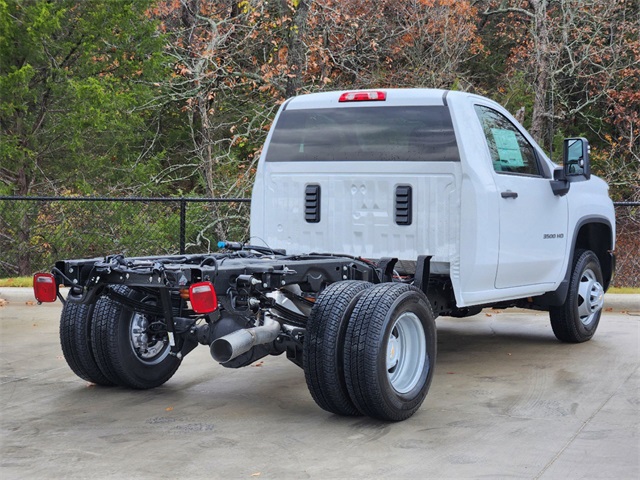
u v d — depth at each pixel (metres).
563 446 4.98
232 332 5.71
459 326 9.66
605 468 4.57
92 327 6.21
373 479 4.41
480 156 6.62
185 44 21.92
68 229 15.61
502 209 6.79
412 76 21.50
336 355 5.29
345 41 20.23
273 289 5.54
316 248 7.00
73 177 20.89
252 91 20.88
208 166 20.22
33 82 20.42
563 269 7.91
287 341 5.73
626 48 23.45
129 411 5.86
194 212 17.23
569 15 23.38
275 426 5.44
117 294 6.06
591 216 8.40
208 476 4.46
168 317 5.90
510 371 7.11
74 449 4.95
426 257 6.21
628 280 14.05
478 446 4.98
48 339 8.73
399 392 5.52
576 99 25.94
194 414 5.76
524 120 23.72
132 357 6.31
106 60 21.08
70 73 20.17
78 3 20.42
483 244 6.52
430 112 6.59
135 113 20.95
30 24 19.03
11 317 10.17
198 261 6.04
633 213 19.92
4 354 7.93
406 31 21.31
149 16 21.91
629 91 23.66
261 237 7.25
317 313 5.39
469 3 23.17
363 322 5.31
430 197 6.56
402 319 5.61
